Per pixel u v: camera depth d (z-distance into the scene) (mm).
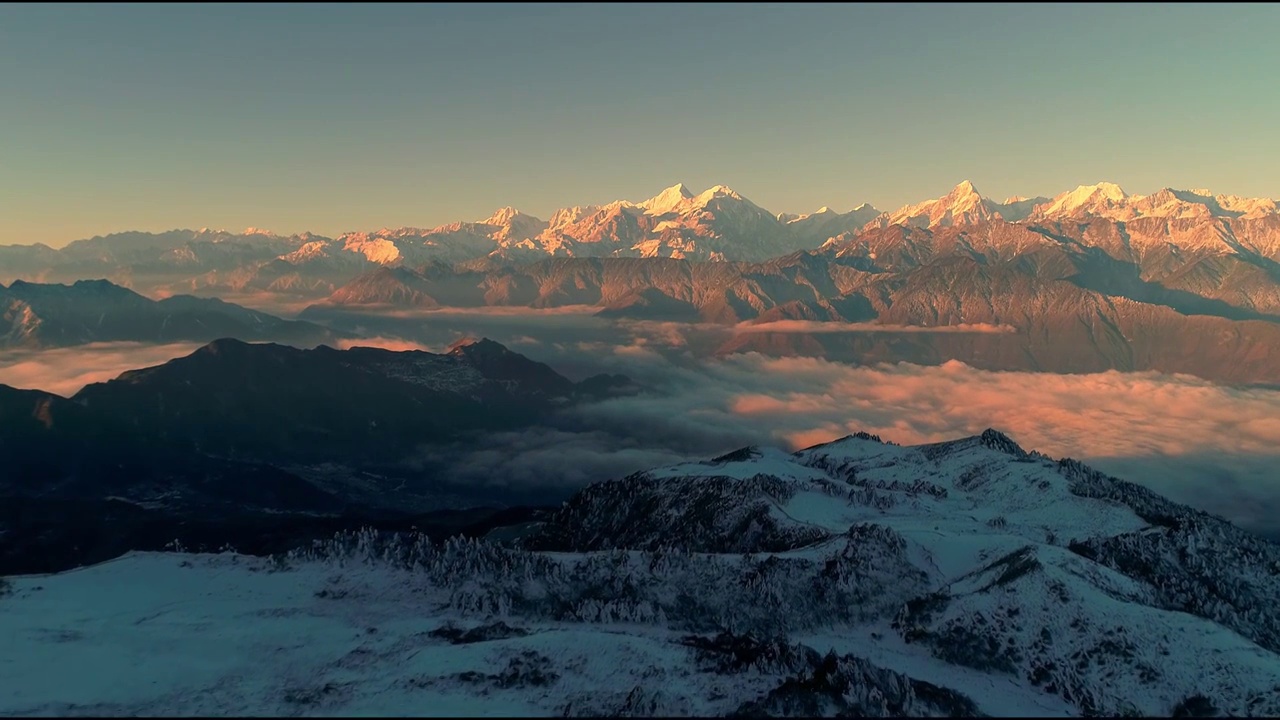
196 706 116375
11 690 119750
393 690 119125
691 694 118250
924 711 116625
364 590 166000
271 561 181750
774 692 116812
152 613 153375
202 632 143625
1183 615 140000
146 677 125750
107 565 181250
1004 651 139625
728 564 171000
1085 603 142750
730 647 135500
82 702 117375
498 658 128250
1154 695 124188
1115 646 133375
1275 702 118312
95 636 140625
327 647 137625
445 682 120875
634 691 116125
